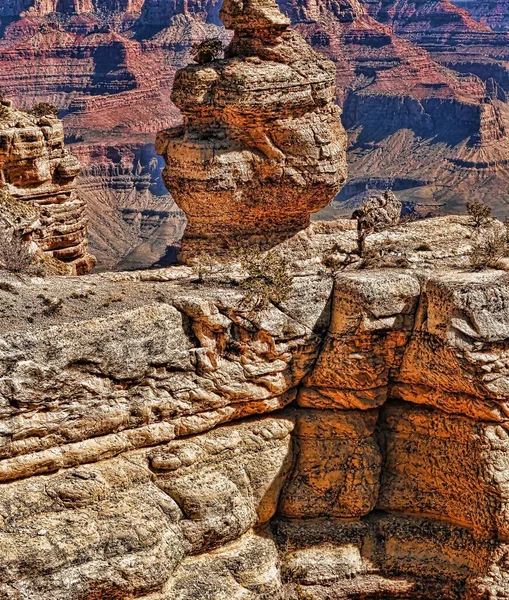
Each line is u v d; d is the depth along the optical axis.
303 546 36.72
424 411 37.03
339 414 36.94
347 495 37.03
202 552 34.00
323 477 36.94
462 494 36.28
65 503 31.70
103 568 30.98
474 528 36.19
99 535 31.36
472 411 35.50
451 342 34.81
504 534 35.31
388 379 36.94
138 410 33.31
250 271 35.94
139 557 31.55
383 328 35.94
